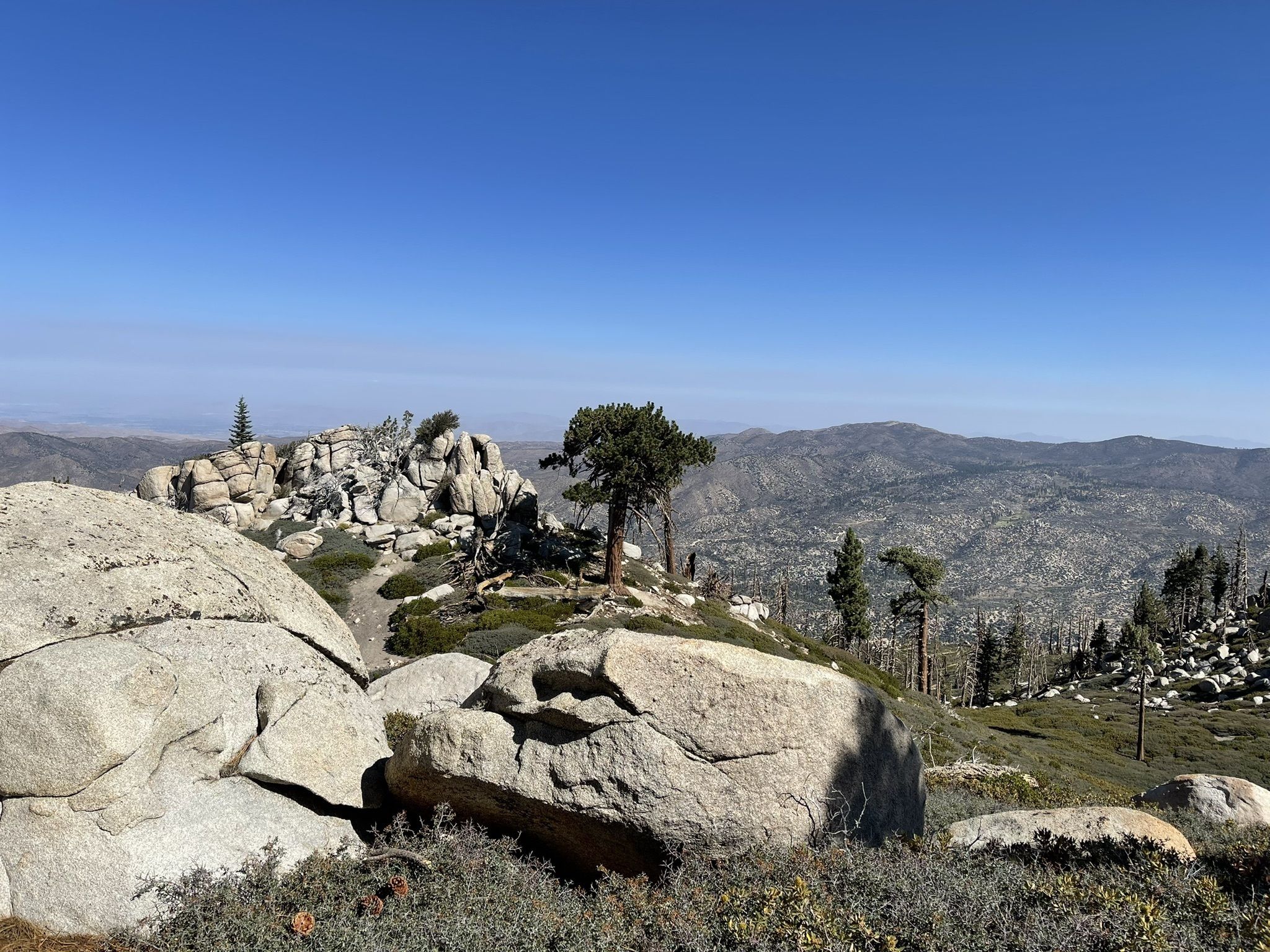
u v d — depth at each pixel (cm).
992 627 11562
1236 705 7644
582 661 834
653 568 5919
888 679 5897
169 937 631
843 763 847
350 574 4534
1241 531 13862
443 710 902
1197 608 11994
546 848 872
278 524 5372
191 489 5491
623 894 727
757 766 800
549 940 637
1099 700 8812
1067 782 3359
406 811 916
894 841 813
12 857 680
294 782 824
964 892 654
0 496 894
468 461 5469
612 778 787
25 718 684
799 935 583
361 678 1100
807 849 752
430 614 3916
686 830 783
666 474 4338
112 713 700
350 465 6041
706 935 610
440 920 651
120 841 691
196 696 784
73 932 663
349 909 662
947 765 2141
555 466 4894
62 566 813
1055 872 780
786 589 9625
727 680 809
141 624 819
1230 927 614
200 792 759
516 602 4194
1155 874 714
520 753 830
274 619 973
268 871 720
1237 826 1275
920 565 6209
